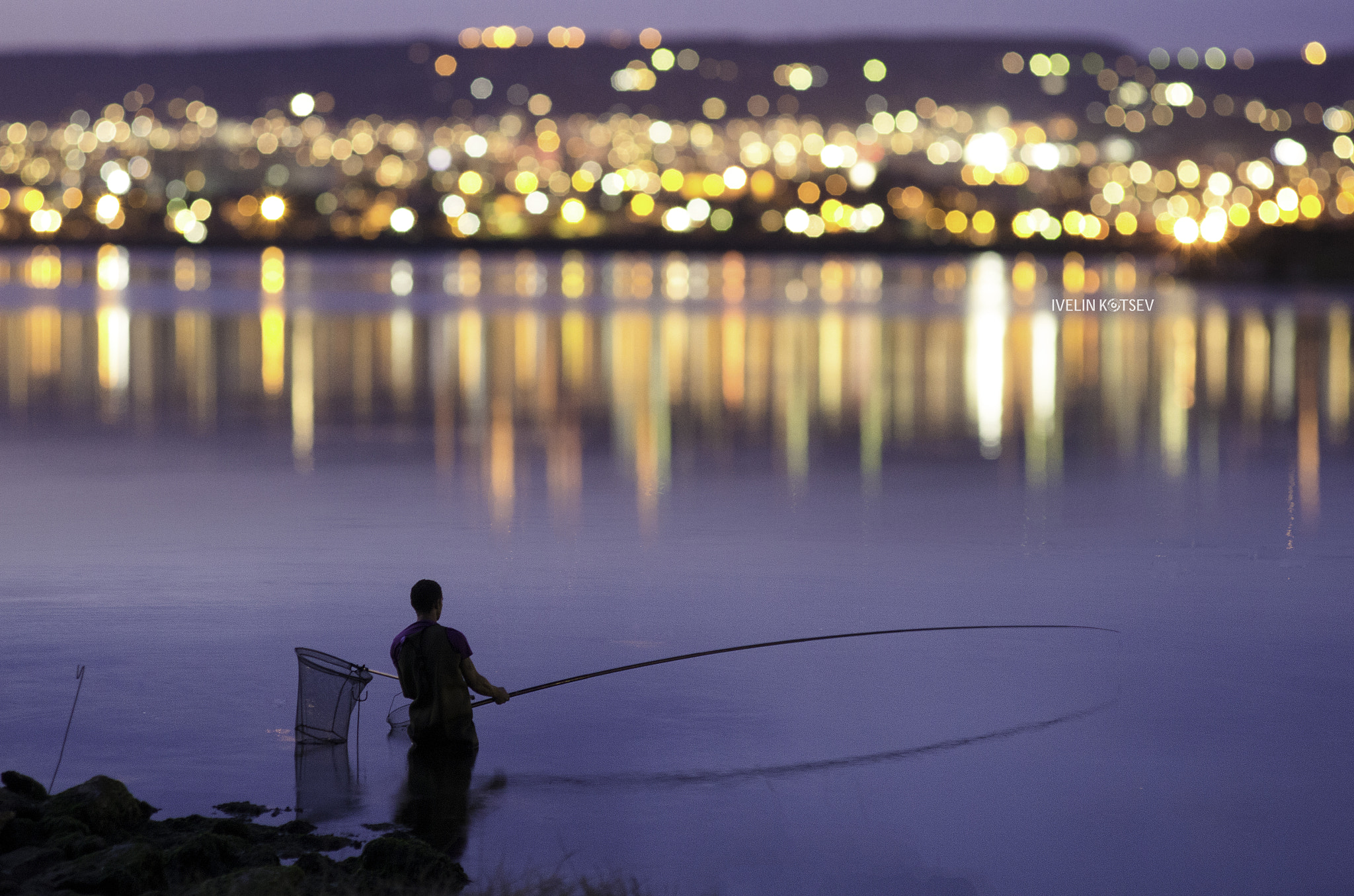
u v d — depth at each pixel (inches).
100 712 388.2
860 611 511.2
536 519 701.3
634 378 1556.3
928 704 402.0
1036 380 1578.5
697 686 420.2
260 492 787.4
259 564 584.1
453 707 365.4
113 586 541.3
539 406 1282.0
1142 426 1160.8
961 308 3440.0
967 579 564.7
